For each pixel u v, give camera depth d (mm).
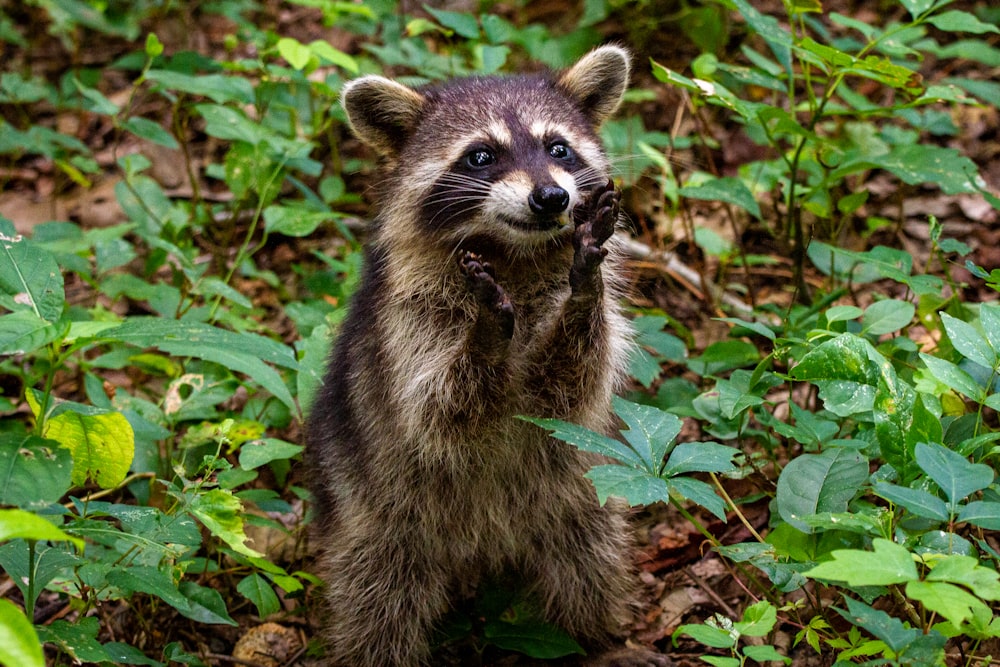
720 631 1400
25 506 1346
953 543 1402
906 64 1866
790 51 1693
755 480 1639
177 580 1492
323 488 1625
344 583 1599
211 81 1834
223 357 1562
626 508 1613
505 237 1545
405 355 1560
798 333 1673
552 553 1607
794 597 1558
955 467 1366
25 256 1396
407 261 1579
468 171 1571
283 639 1633
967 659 1438
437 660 1623
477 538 1596
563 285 1581
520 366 1543
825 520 1396
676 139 1899
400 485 1579
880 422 1420
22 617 1285
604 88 1665
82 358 1822
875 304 1573
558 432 1420
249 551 1457
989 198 1642
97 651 1412
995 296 1825
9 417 1811
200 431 1646
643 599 1639
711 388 1759
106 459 1464
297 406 1680
